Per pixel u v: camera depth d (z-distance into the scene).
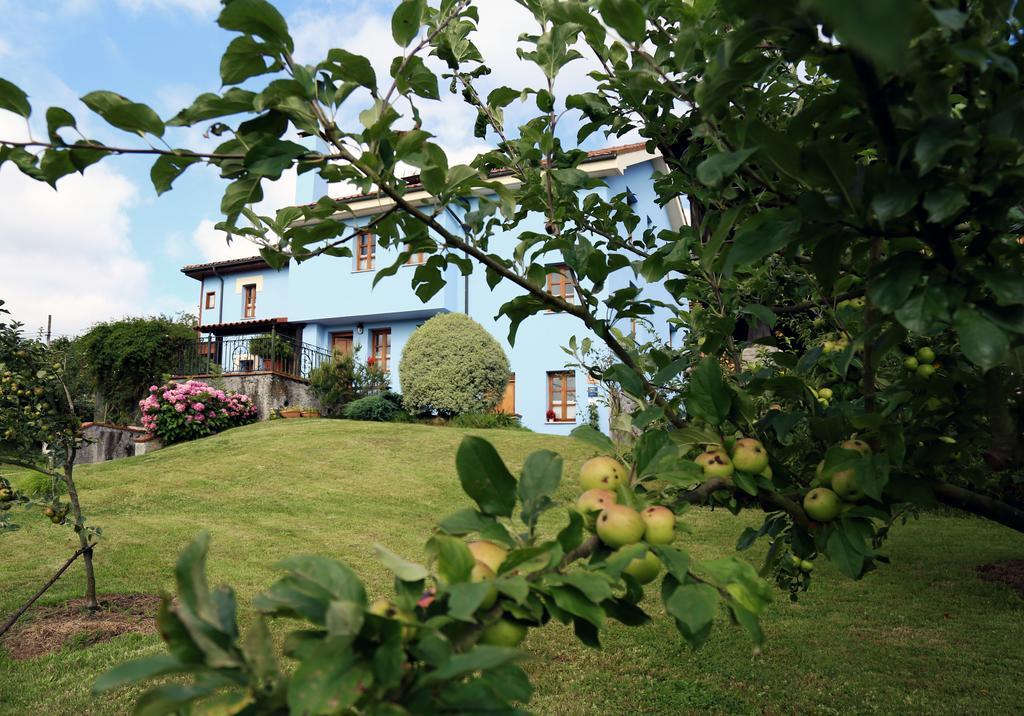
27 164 1.16
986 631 4.90
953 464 1.89
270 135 1.23
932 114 0.88
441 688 0.68
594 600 0.83
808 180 1.00
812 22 0.81
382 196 1.49
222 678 0.57
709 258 1.16
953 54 0.84
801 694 3.87
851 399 2.11
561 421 17.53
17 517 7.89
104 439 16.20
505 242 17.42
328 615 0.60
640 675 4.18
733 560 1.03
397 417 17.47
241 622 4.84
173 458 11.89
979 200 0.98
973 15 0.92
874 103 0.89
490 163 2.23
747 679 4.10
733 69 0.93
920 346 1.91
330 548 6.93
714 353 1.95
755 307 1.85
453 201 1.76
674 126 2.15
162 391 16.39
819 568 6.76
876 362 1.38
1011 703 3.71
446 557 0.82
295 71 1.15
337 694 0.58
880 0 0.35
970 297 1.01
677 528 1.08
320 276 20.17
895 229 1.02
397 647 0.62
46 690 3.84
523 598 0.75
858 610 5.43
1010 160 0.92
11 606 5.11
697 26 1.55
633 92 2.03
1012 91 0.95
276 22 1.07
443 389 16.86
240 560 6.33
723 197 1.82
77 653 4.31
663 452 1.21
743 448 1.37
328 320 20.33
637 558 0.94
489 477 1.01
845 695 3.85
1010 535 8.06
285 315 21.45
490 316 18.86
